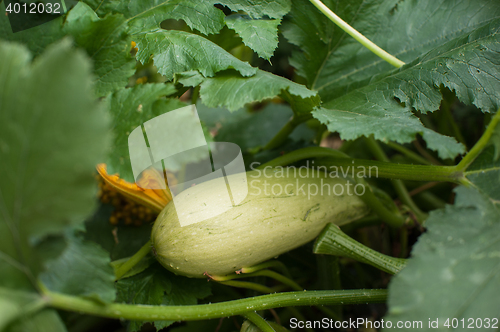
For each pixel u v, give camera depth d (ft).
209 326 2.17
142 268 1.98
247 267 1.95
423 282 1.61
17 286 1.57
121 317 1.67
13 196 1.51
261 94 1.81
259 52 1.95
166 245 1.89
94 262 1.65
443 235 1.67
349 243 1.98
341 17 2.19
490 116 2.30
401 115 1.89
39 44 1.82
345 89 2.17
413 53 2.15
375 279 2.39
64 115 1.45
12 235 1.54
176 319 1.73
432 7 2.15
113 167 1.73
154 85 1.78
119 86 1.82
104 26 1.82
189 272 1.91
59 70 1.45
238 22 2.00
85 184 1.48
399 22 2.18
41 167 1.48
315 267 2.32
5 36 1.84
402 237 2.30
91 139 1.46
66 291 1.61
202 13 1.99
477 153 1.82
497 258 1.63
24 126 1.47
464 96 1.93
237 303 1.82
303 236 1.98
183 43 1.91
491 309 1.59
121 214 2.24
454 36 2.11
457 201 1.71
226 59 1.88
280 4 2.10
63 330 1.61
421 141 2.79
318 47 2.21
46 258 1.55
